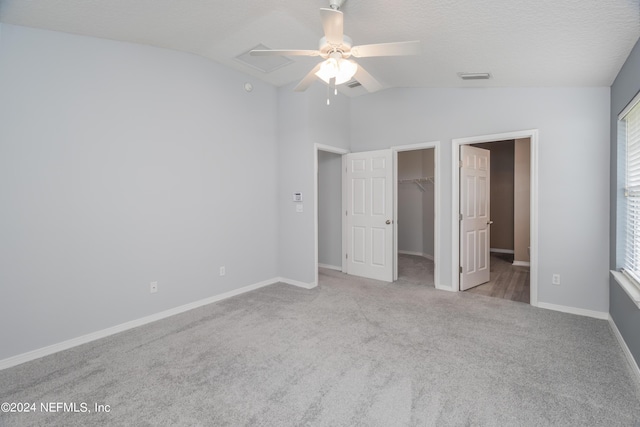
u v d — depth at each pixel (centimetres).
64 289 257
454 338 270
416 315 322
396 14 221
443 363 230
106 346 261
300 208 423
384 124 455
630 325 230
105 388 204
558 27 204
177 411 181
